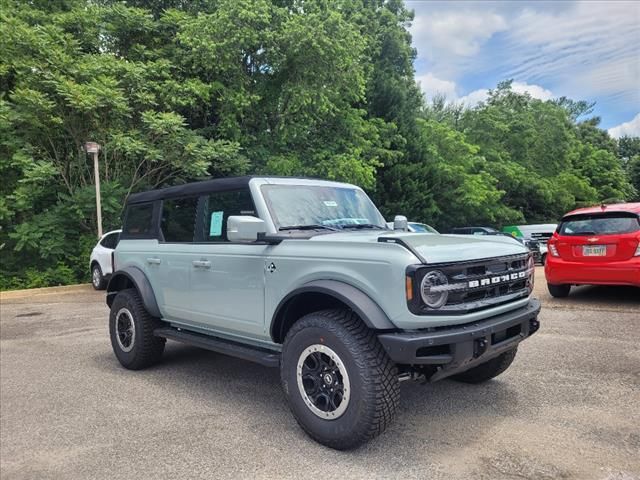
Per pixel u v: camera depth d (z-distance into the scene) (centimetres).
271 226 413
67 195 1512
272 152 1698
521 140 3162
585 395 441
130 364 560
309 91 1577
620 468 313
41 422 414
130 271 562
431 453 338
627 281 819
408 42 2655
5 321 927
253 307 416
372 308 328
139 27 1559
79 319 915
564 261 884
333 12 1581
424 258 325
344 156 1731
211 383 511
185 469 326
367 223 477
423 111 3062
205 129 1639
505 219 2805
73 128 1430
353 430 329
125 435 383
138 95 1404
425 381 353
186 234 505
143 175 1575
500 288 378
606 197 3819
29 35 1328
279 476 312
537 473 309
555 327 702
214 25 1484
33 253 1505
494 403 427
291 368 367
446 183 2489
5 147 1452
